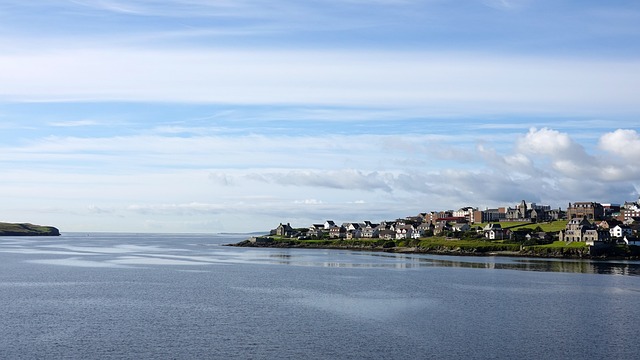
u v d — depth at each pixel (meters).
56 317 97.31
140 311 103.19
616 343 81.06
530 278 158.25
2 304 110.56
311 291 130.12
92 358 72.62
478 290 131.88
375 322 93.56
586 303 113.00
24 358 72.62
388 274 171.25
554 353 75.94
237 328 88.88
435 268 192.75
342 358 73.00
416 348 77.69
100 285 141.25
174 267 199.12
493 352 76.12
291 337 83.25
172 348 77.19
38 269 186.38
